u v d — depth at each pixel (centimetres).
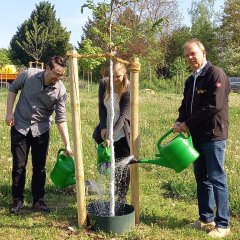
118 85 347
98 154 351
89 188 422
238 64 2744
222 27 3106
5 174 464
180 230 322
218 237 311
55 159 526
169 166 306
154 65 2567
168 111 1069
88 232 314
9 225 333
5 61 3117
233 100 1359
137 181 324
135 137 317
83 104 1214
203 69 307
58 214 359
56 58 341
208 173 312
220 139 305
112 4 301
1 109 1099
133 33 312
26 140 357
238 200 379
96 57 305
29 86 348
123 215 313
